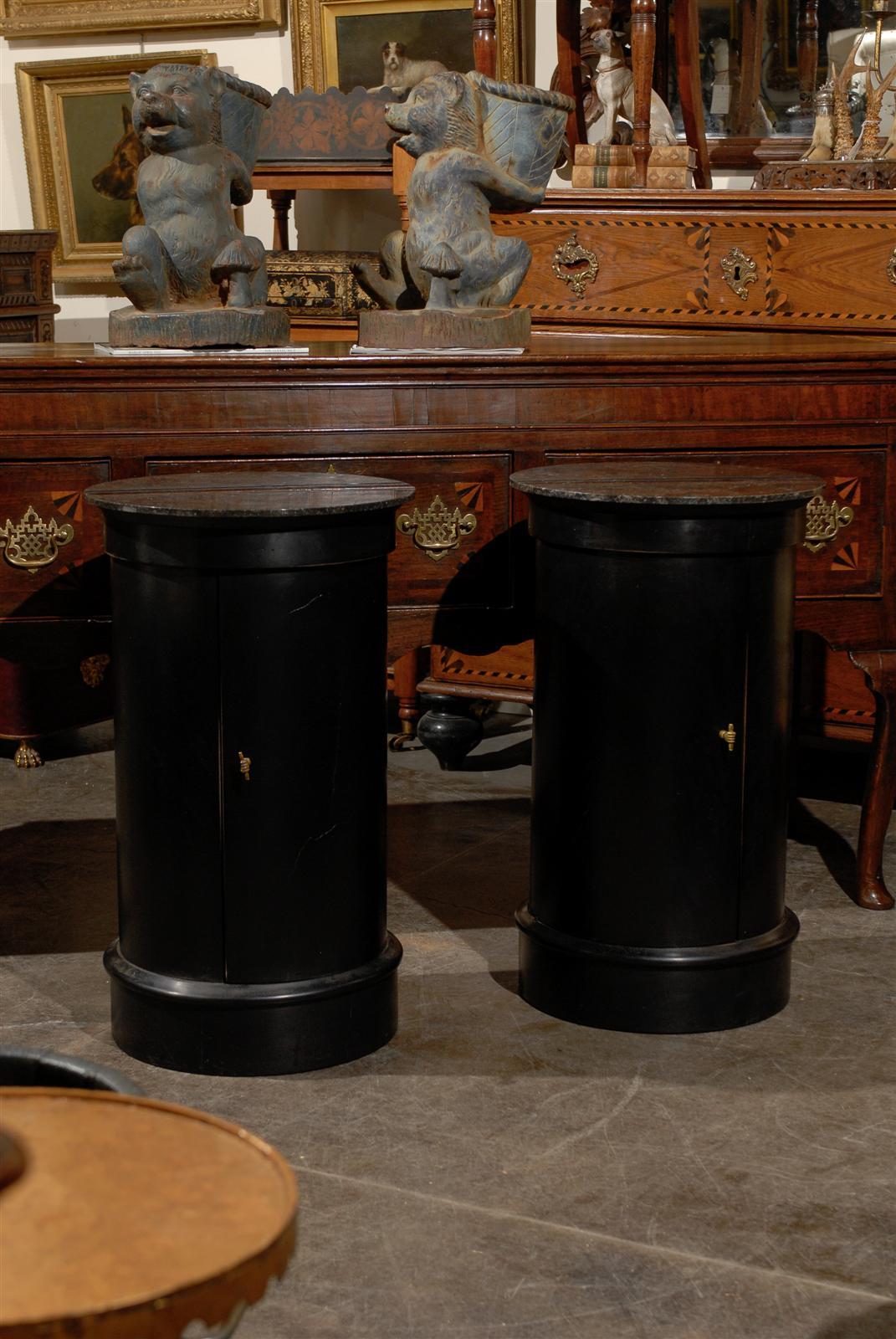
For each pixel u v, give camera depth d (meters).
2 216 6.45
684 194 4.68
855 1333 2.20
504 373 3.29
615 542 2.97
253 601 2.82
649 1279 2.33
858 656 3.58
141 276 3.35
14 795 4.79
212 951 2.94
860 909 3.82
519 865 4.16
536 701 3.21
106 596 3.28
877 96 4.87
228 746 2.86
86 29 6.05
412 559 3.35
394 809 4.67
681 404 3.37
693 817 3.06
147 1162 1.09
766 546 3.01
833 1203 2.53
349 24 5.71
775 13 5.19
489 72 5.02
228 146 3.52
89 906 3.85
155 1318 0.92
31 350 3.54
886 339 4.25
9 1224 1.00
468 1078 2.95
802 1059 3.03
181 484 3.04
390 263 3.75
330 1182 2.59
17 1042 3.10
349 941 3.00
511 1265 2.36
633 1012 3.12
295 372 3.23
